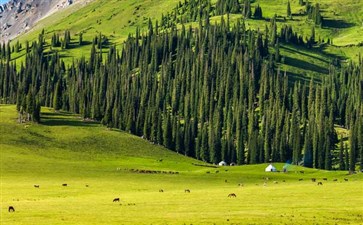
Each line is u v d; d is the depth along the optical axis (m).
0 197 116.00
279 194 118.12
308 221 80.75
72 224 74.38
